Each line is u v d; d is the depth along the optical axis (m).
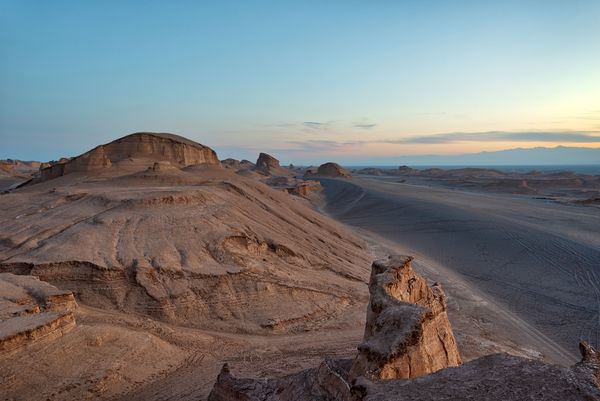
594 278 33.75
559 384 7.63
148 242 27.73
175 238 28.59
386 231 56.06
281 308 25.14
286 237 34.97
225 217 32.84
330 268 32.53
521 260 39.56
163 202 33.09
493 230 51.28
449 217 60.81
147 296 23.81
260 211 38.84
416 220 61.19
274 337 22.81
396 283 14.38
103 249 26.50
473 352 20.72
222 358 19.50
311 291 27.14
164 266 25.36
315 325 24.36
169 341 20.33
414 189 110.88
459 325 25.17
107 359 16.81
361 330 24.08
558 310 27.97
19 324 16.16
